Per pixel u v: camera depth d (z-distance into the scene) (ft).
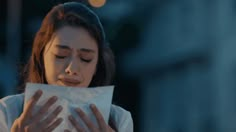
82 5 7.79
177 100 73.41
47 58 7.43
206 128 68.23
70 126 7.17
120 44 75.31
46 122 7.04
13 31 62.75
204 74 68.64
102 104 7.35
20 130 7.00
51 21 7.51
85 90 7.29
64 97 7.20
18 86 8.61
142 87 78.84
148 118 78.18
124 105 79.30
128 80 78.84
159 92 77.05
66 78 7.33
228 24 65.41
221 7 65.82
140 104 79.25
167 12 73.20
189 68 70.90
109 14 72.90
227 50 65.31
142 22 75.00
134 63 77.00
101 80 8.38
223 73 66.23
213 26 67.00
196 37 69.31
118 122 8.07
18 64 8.70
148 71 77.61
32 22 66.64
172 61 73.15
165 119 76.02
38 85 7.15
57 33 7.39
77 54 7.38
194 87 70.33
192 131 70.95
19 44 62.54
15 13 63.26
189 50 70.18
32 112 7.07
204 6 67.92
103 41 8.07
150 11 74.59
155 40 75.36
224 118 65.87
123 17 73.82
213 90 67.36
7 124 7.57
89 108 7.27
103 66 8.32
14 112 7.61
